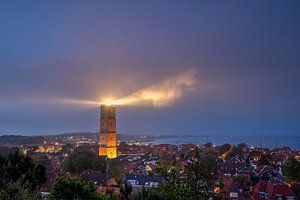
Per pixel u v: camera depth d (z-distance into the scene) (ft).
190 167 80.89
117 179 369.91
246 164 522.88
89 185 126.00
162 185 82.38
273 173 399.44
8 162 117.29
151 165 474.08
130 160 625.41
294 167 319.68
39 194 98.32
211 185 82.64
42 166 128.36
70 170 394.32
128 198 109.81
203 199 78.84
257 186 268.82
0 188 89.35
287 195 237.86
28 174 115.96
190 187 79.56
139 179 343.67
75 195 116.37
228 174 386.93
